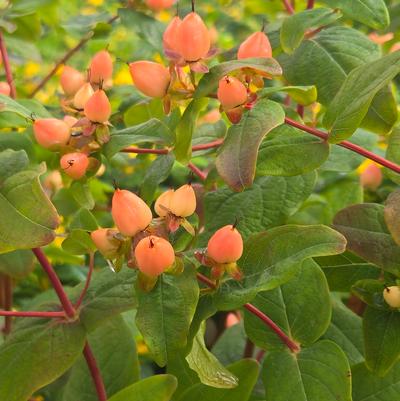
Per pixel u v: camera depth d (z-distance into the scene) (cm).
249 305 26
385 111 28
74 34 40
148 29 35
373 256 27
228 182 22
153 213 32
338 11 29
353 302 40
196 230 26
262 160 26
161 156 28
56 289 26
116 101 41
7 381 26
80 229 25
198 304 25
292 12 36
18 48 41
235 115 23
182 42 24
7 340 27
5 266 33
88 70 29
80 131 26
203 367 25
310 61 31
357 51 30
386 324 27
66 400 30
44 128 25
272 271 24
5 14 38
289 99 37
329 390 25
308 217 38
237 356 37
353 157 32
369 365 27
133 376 30
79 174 25
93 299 27
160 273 22
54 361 26
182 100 25
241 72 24
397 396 28
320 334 27
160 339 23
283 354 27
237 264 25
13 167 25
